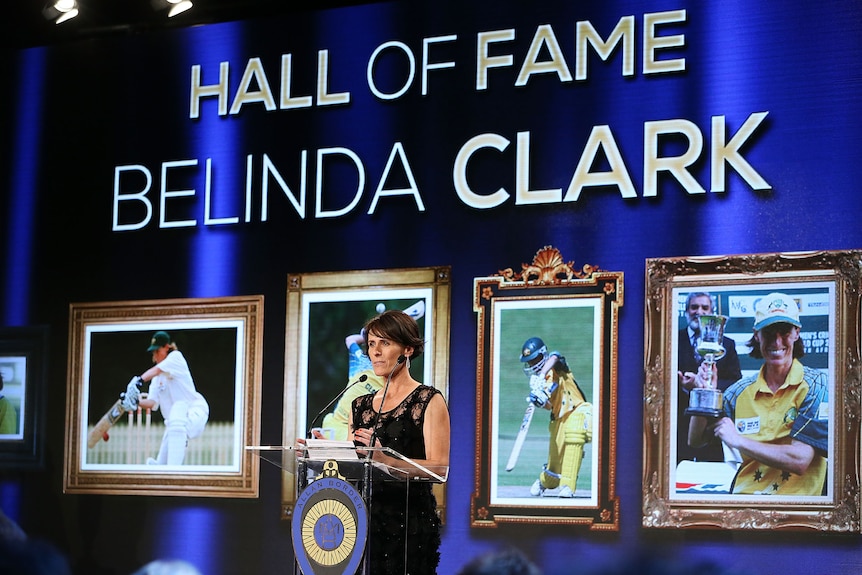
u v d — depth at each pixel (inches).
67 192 281.7
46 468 274.1
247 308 262.4
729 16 230.2
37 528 272.7
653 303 228.1
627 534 225.0
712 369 222.5
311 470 150.1
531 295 238.2
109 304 274.5
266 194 263.3
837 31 221.8
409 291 248.2
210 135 271.4
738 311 222.2
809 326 216.8
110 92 281.3
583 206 236.7
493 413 237.6
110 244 276.7
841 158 218.7
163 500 263.6
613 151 235.3
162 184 273.4
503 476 235.3
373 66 258.8
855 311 214.1
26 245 283.0
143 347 270.2
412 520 161.6
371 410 171.3
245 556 255.3
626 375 229.1
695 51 231.9
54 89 285.6
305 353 255.0
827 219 218.2
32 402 277.1
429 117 252.1
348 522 145.3
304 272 258.1
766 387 218.4
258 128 267.4
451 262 245.8
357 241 254.7
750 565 215.5
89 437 271.7
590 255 234.8
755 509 216.2
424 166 251.0
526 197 240.5
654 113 233.6
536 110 243.1
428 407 167.2
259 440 257.0
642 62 235.9
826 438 213.3
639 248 231.5
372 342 170.9
